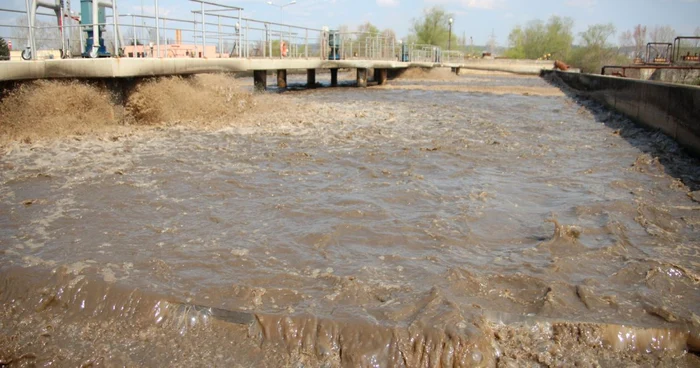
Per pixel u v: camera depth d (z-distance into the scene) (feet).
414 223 18.21
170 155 29.07
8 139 32.42
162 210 19.54
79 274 13.91
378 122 44.11
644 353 11.35
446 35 284.61
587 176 25.64
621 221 18.78
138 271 14.29
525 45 295.89
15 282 13.69
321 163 27.58
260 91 78.02
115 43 40.11
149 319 12.41
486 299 13.05
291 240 16.65
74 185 22.72
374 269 14.60
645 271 14.53
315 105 57.93
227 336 11.76
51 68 37.19
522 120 47.65
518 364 10.85
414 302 12.59
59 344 11.62
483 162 28.45
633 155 30.94
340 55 101.50
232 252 15.67
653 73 88.69
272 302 12.76
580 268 14.85
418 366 10.92
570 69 180.55
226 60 56.95
